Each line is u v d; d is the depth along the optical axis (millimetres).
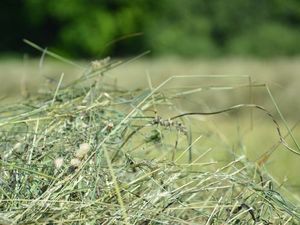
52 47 39000
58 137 4590
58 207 4066
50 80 5383
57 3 38375
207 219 4324
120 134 4648
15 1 39031
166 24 39406
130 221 4078
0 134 4680
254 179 4582
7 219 3930
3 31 39250
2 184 4266
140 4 39031
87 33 38531
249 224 4312
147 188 4340
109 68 5176
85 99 4949
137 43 39281
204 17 39750
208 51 39344
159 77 18266
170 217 4129
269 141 8883
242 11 40031
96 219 4035
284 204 4445
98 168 4320
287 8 40344
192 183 4523
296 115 16188
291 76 17000
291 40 40344
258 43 40062
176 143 4699
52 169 4363
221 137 5363
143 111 4883
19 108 5035
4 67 19297
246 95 16312
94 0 38594
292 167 6582
